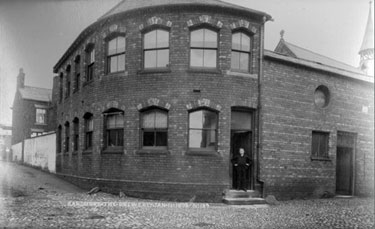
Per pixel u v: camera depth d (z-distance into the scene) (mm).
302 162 15844
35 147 25141
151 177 14023
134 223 9344
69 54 19797
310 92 16406
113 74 15227
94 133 15961
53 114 25703
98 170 15500
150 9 14320
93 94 16219
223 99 14180
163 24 14344
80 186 16969
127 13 14742
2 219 9242
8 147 28766
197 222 9773
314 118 16438
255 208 12758
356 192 18016
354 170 18125
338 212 12398
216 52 14461
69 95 20328
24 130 26469
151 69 14445
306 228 9492
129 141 14523
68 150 20234
